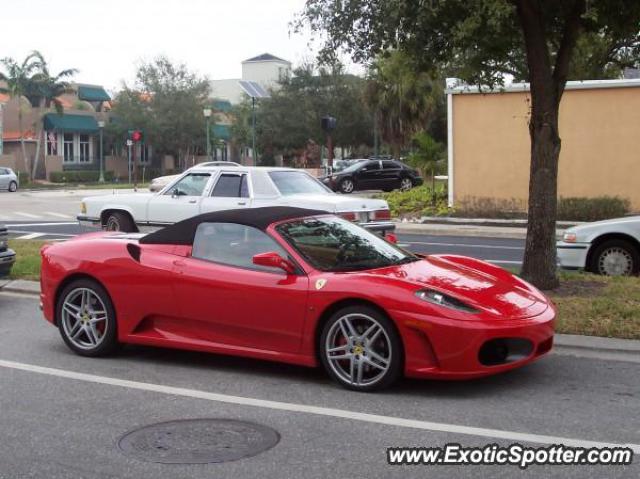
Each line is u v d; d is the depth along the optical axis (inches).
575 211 834.8
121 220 570.6
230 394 237.5
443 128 1856.5
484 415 213.0
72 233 753.6
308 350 244.7
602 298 335.3
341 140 2306.8
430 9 345.1
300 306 243.0
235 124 2603.3
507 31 401.1
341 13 374.9
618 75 978.1
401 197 1039.0
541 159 366.0
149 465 180.1
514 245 676.1
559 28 402.0
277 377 256.1
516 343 232.1
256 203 500.4
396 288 231.1
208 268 262.5
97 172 2320.4
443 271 255.8
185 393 239.0
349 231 276.5
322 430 202.7
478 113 932.0
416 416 213.0
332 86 2277.3
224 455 185.5
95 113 2397.9
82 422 212.2
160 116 2343.8
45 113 2170.3
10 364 276.4
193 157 2559.1
